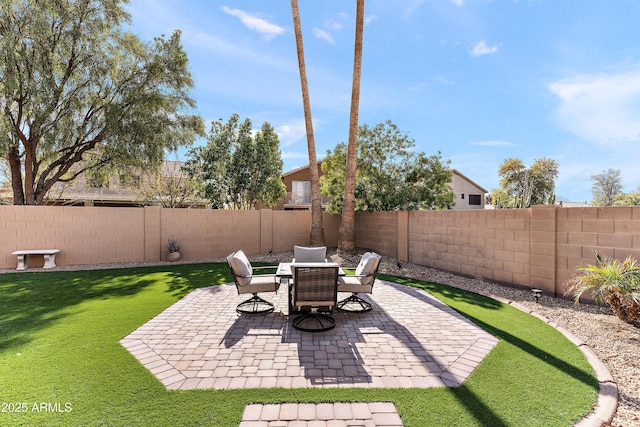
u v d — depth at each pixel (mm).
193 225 12070
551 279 6703
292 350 4219
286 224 13945
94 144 12789
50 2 10680
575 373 3598
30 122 11336
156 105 12430
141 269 9836
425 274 9109
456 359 3965
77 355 3967
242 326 5070
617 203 19531
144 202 18516
